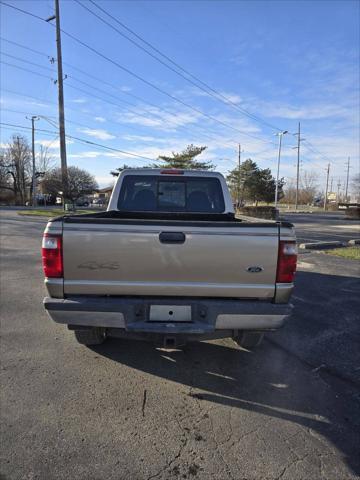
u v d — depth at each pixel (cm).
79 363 362
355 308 552
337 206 5869
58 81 2636
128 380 331
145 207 502
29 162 7419
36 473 217
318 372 353
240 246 290
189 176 502
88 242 287
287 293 295
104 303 288
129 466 225
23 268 818
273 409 290
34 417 272
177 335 303
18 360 366
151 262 289
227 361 374
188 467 225
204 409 288
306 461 232
